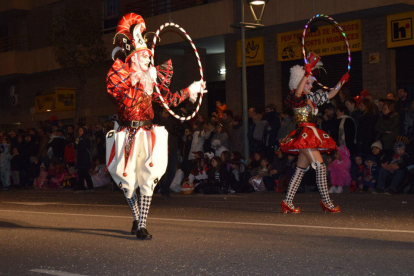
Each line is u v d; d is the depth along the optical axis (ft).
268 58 69.05
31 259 18.21
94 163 60.70
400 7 55.21
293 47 66.54
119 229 24.58
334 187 43.70
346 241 19.85
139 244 20.29
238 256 17.63
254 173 48.93
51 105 97.19
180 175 50.75
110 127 60.08
